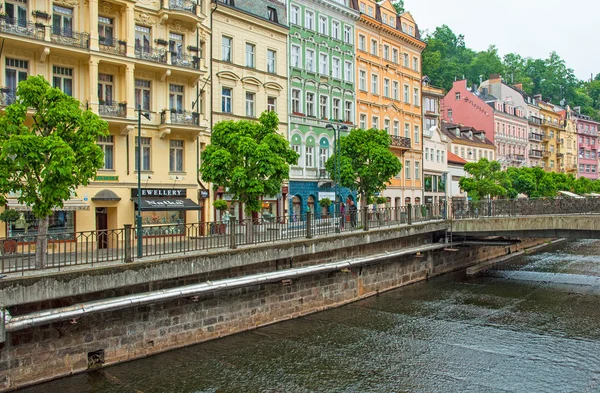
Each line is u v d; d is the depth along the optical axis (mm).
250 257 18188
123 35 25609
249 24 34312
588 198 27375
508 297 25172
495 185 45062
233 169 23188
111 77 25703
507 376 14781
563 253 42406
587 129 104750
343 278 23297
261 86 35156
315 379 14445
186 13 27672
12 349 12703
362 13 45125
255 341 17516
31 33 22250
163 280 15758
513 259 39031
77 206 23219
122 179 25531
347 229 25125
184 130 27641
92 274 13852
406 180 50312
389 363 15789
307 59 39875
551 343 17844
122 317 14914
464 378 14625
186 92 28703
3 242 13078
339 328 19406
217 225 18156
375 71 47438
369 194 34219
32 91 14922
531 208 29188
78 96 24281
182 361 15398
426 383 14258
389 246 26875
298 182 38125
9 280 12367
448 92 78812
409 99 52031
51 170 14164
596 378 14617
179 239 17391
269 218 20203
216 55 31719
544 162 87812
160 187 27125
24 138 13906
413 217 29859
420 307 22984
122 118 24844
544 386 14055
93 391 13109
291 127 37875
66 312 13047
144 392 13242
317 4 40844
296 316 20656
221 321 17656
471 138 66750
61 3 23781
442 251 32312
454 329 19516
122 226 25375
